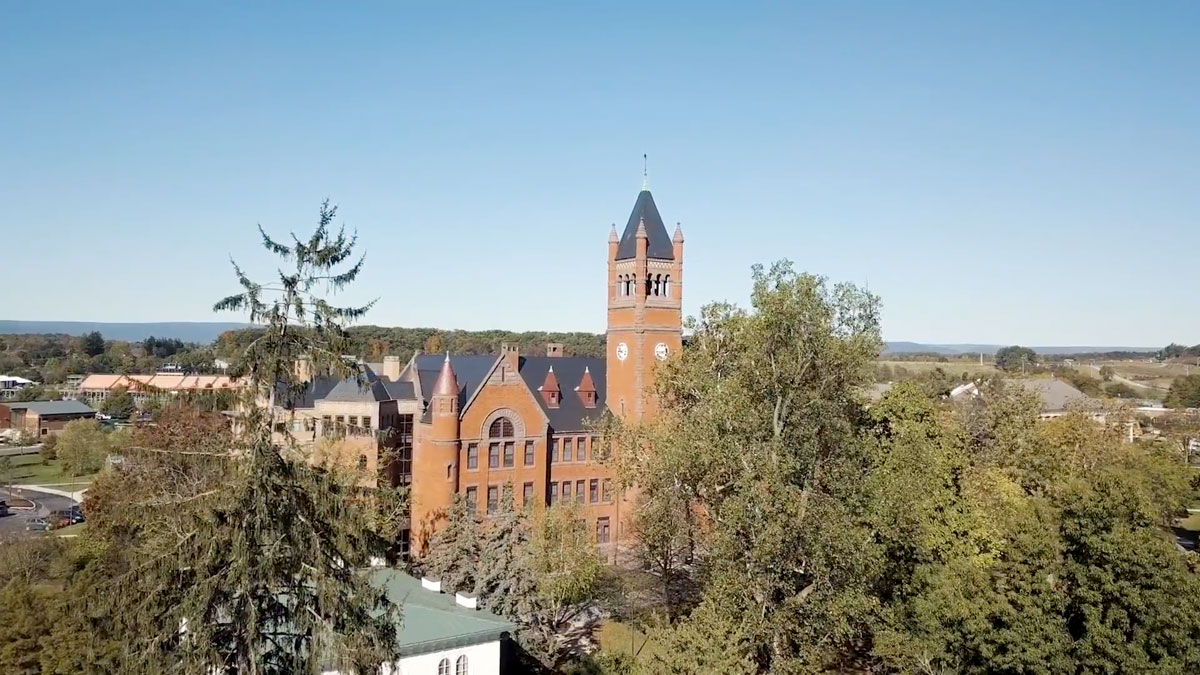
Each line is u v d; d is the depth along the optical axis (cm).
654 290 8456
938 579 4634
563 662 5522
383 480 6794
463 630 4538
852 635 4697
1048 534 4306
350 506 2966
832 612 4147
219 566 2688
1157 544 4053
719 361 5856
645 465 5809
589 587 5944
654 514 5625
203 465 4159
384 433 3291
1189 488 9206
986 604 4322
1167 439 12769
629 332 8400
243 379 2814
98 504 6112
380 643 2914
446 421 7475
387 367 8812
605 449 6744
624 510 8500
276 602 2819
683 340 8638
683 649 4091
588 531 7162
